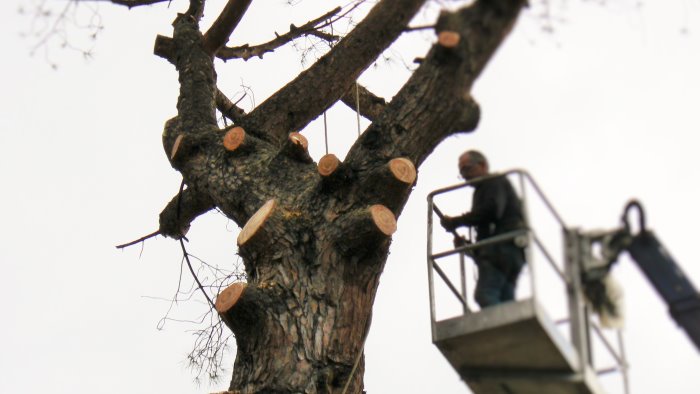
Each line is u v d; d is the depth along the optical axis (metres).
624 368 9.61
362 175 11.48
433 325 9.33
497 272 9.32
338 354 10.96
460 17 10.35
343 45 13.49
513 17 10.03
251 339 11.11
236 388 10.96
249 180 12.28
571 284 9.08
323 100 13.56
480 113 11.21
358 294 11.32
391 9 13.29
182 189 14.29
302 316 11.04
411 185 11.38
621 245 8.92
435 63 10.91
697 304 8.67
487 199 9.41
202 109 13.74
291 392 10.65
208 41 14.45
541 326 8.77
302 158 12.45
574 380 8.96
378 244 11.25
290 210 11.67
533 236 9.06
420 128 11.37
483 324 9.00
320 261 11.30
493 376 9.39
